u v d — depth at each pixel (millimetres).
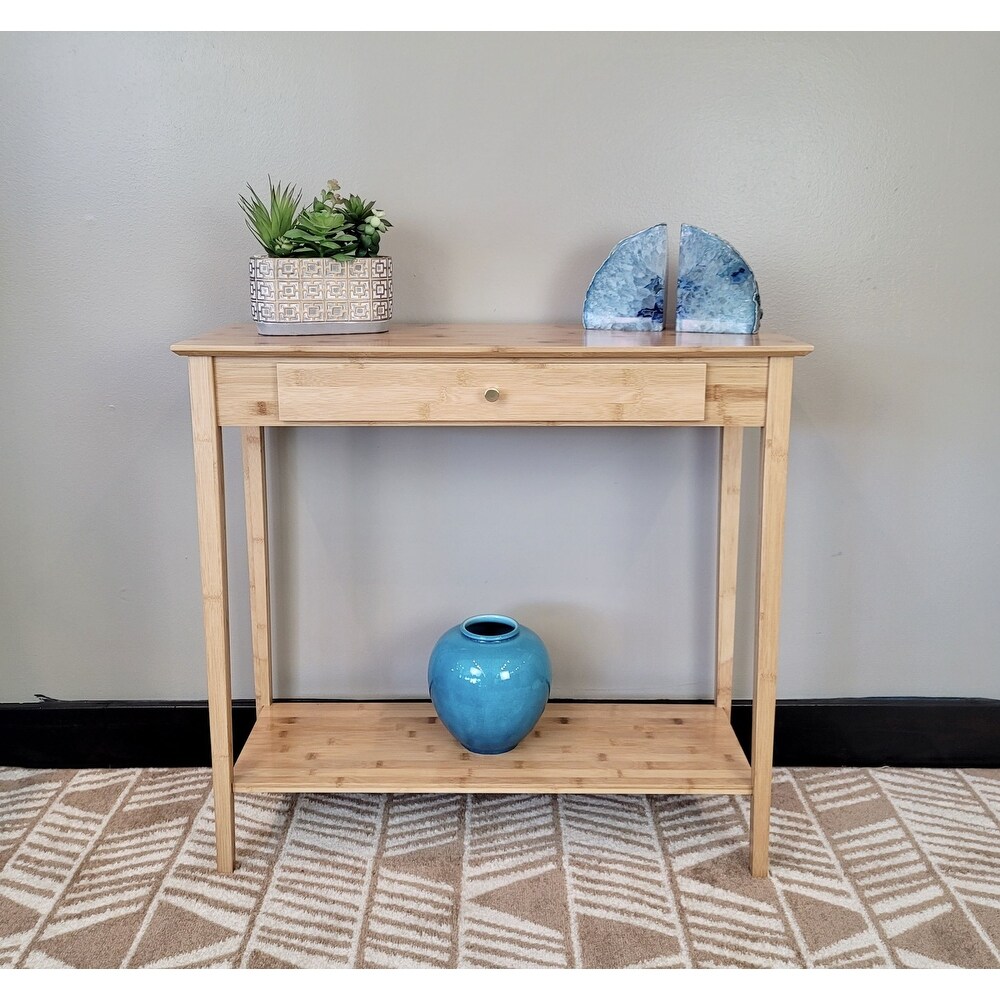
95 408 2002
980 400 2008
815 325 1976
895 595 2098
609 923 1644
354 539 2074
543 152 1913
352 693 2146
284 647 2123
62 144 1892
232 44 1866
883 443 2027
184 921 1645
